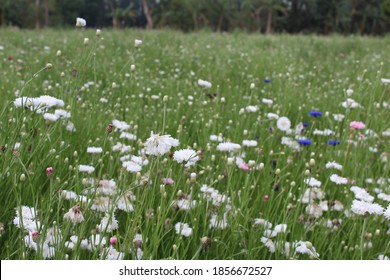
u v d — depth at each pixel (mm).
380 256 2623
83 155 3402
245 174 3363
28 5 42344
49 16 47438
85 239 2215
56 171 2949
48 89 5289
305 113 5566
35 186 2742
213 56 10508
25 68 7270
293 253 2482
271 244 2523
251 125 4707
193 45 12984
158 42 13094
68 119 3705
